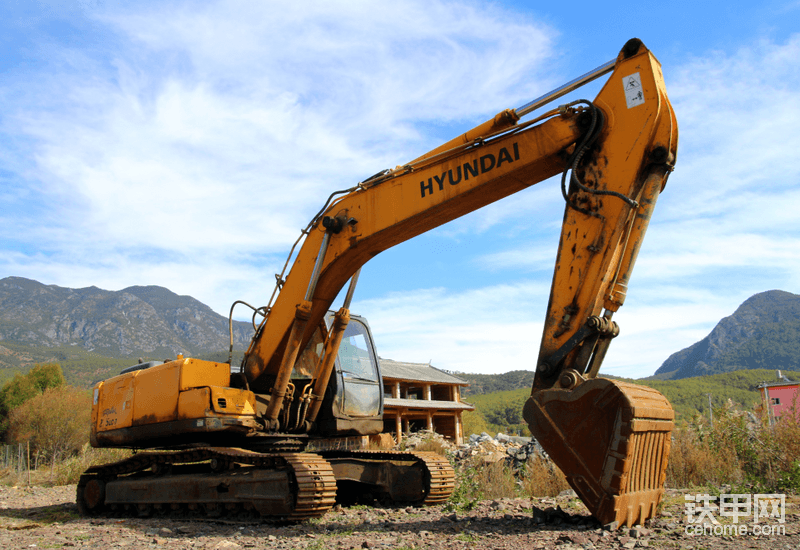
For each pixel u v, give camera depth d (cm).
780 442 884
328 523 650
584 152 562
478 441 1631
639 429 489
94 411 930
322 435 829
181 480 769
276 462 666
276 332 772
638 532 481
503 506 741
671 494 768
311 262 745
